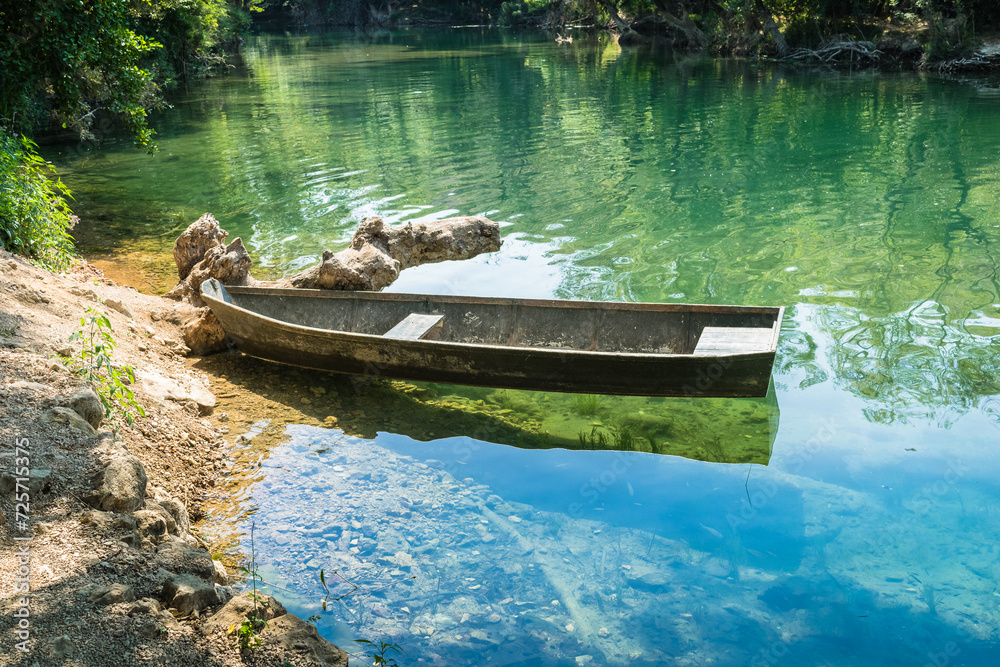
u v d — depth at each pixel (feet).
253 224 49.88
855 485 22.38
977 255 41.63
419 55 172.55
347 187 59.00
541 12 261.85
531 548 19.88
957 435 24.75
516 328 31.40
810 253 42.98
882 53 123.95
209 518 20.38
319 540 19.76
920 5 117.80
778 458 24.07
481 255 44.01
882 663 15.98
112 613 13.17
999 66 109.91
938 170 59.41
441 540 20.08
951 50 113.80
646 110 90.53
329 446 24.57
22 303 25.45
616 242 45.83
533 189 57.52
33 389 19.16
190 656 13.10
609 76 124.06
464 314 31.86
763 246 44.39
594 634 16.92
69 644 12.19
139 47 48.91
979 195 52.65
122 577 14.37
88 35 45.06
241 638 13.67
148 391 24.49
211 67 144.56
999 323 33.06
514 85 115.85
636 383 26.13
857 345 31.48
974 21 115.44
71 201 55.21
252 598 14.67
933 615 17.34
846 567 19.01
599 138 75.41
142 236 47.34
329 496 21.74
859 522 20.72
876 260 41.50
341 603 17.58
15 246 32.09
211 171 65.05
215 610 14.71
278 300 32.60
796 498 21.94
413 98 104.83
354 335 27.55
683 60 145.89
